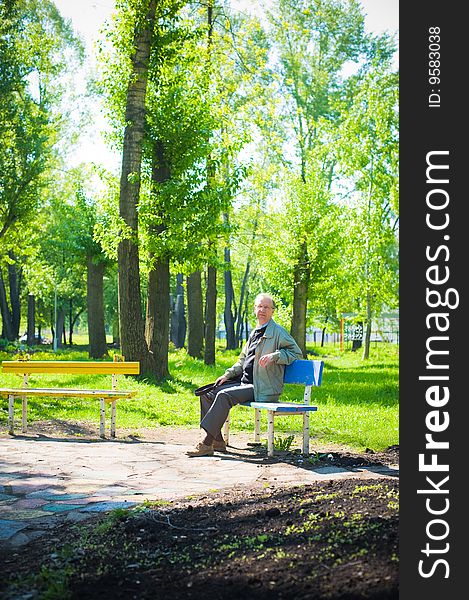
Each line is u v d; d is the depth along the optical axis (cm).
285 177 3325
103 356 3497
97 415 1301
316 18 4106
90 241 3378
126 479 750
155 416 1315
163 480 743
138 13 1884
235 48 2297
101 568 432
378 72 3347
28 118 3228
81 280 5250
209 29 2300
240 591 365
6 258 3738
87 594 386
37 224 3597
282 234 3275
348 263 3316
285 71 4097
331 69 4253
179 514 558
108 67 1964
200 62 2103
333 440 1054
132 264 1920
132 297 1916
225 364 2903
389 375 2477
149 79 1986
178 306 5444
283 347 926
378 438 1030
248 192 3419
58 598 383
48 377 1988
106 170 2102
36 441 1032
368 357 3703
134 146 1911
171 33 1958
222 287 6419
